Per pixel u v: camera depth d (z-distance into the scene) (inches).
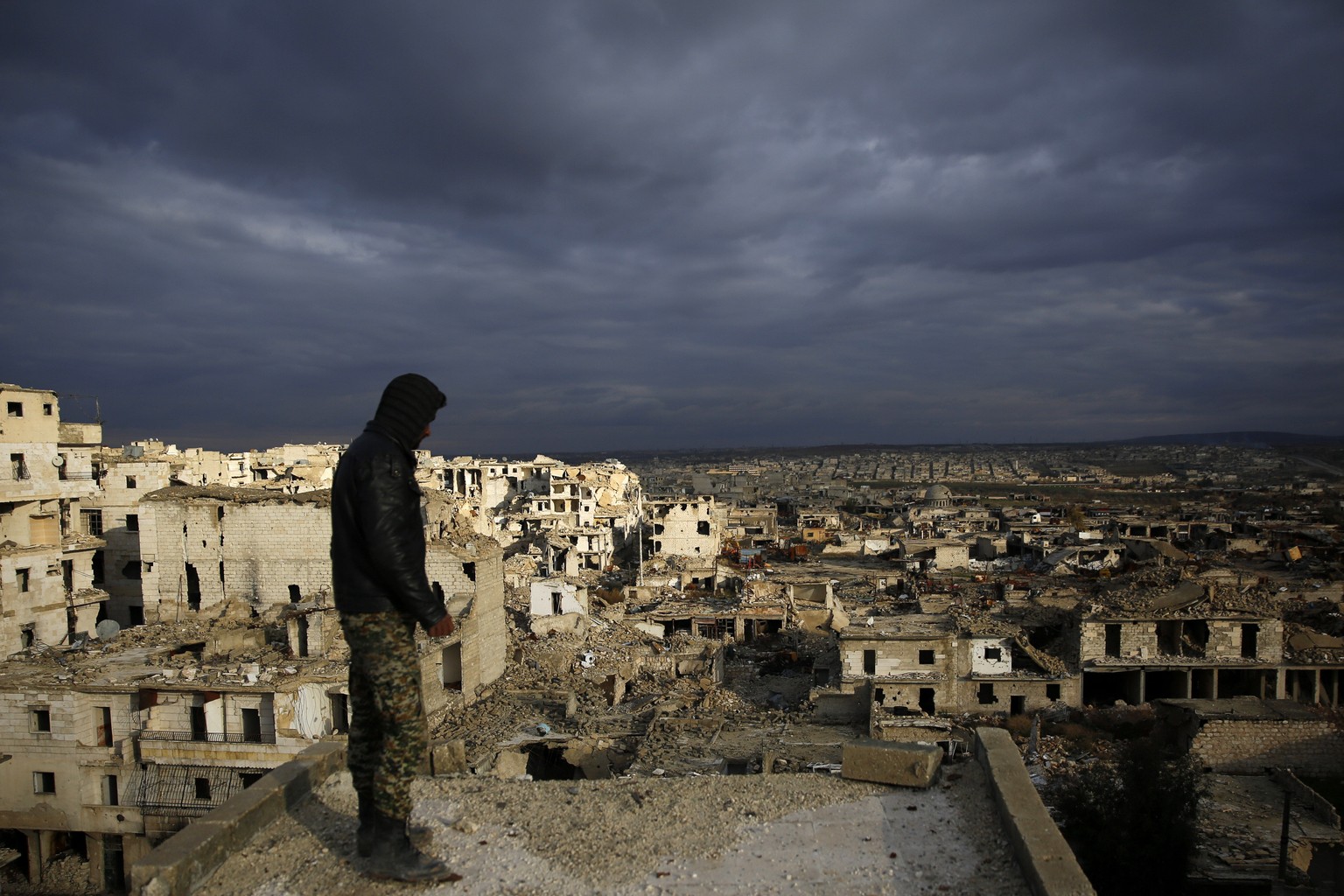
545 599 2728.8
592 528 4840.1
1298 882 1282.0
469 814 402.6
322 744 455.8
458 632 1900.8
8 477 1840.6
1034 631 2581.2
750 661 2847.0
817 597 3713.1
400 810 343.0
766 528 6072.8
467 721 1775.3
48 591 1876.2
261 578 2100.1
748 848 366.0
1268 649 2249.0
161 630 1876.2
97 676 1549.0
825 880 339.3
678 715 1995.6
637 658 2551.7
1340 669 2258.9
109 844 1509.6
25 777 1517.0
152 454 4082.2
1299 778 1811.0
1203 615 2265.0
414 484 343.3
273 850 366.0
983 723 2052.2
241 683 1481.3
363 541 331.9
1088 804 1421.0
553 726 1806.1
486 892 332.8
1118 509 7859.3
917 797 412.8
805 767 1505.9
